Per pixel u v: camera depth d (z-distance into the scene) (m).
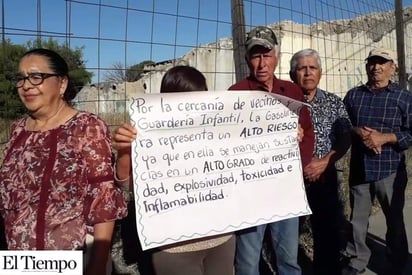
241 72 4.41
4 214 2.21
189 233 2.44
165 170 2.40
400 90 3.85
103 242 2.19
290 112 2.66
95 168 2.17
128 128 2.31
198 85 2.53
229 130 2.54
